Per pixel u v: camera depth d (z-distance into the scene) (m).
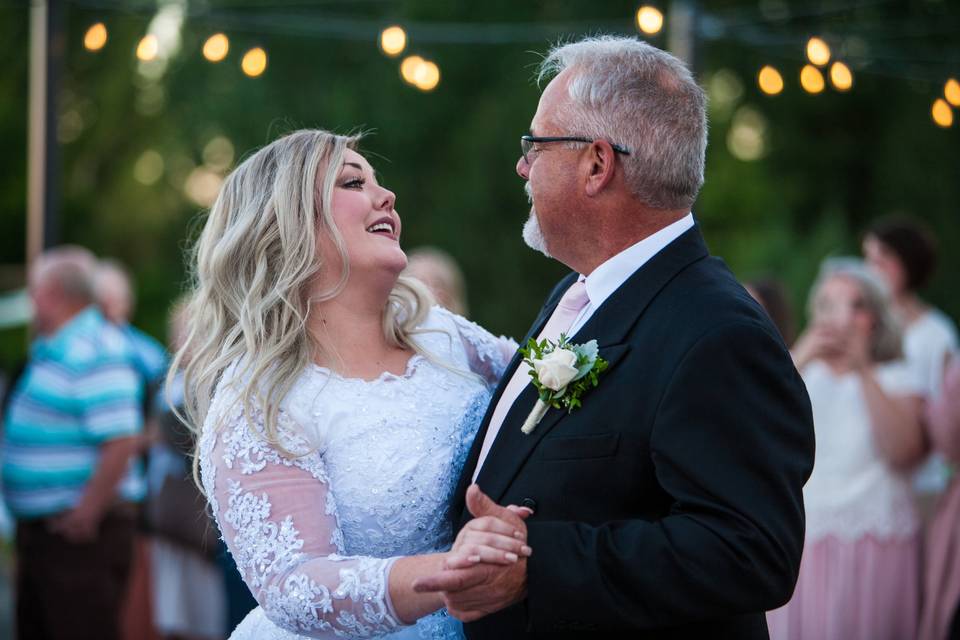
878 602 6.64
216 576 8.00
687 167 3.50
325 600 3.29
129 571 7.95
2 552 10.82
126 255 23.88
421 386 3.85
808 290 16.00
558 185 3.54
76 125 22.92
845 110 20.53
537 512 3.34
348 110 19.75
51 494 7.68
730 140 21.45
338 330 3.83
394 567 3.27
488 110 19.83
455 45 19.86
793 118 20.86
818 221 20.70
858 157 20.77
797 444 3.20
